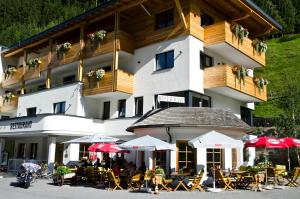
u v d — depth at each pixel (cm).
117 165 1920
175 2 2184
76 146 2553
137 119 2309
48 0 10925
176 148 1877
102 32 2480
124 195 1471
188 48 2159
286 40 9150
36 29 9094
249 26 2725
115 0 2341
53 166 2342
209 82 2217
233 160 2098
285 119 2962
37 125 2442
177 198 1373
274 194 1526
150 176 1611
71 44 2894
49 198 1373
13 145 3238
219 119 1964
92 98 2625
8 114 3575
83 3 11562
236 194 1515
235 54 2420
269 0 10725
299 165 2814
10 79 3431
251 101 2708
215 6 2400
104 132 2527
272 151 3117
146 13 2453
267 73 7281
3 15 10125
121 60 2559
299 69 7075
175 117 1941
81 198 1375
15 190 1658
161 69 2294
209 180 1869
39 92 2950
